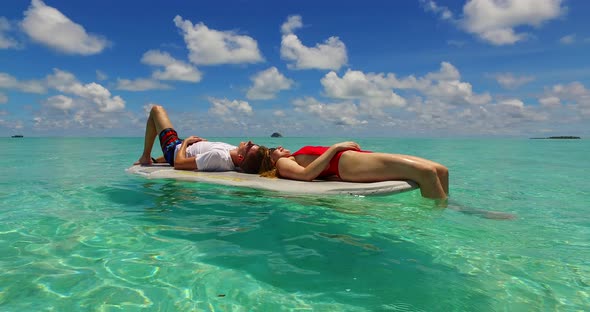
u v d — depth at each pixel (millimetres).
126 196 3619
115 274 1742
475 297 1558
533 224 2742
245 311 1416
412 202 3369
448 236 2410
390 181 3533
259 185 3881
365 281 1701
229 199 3479
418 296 1561
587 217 2994
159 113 5367
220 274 1761
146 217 2816
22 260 1907
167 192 3824
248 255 2020
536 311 1446
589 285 1687
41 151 12109
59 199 3484
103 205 3230
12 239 2250
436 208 3174
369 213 2980
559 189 4484
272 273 1778
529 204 3551
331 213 2982
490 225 2688
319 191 3586
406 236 2404
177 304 1461
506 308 1465
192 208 3135
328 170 3980
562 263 1956
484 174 6137
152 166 5387
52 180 4699
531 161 8984
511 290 1632
